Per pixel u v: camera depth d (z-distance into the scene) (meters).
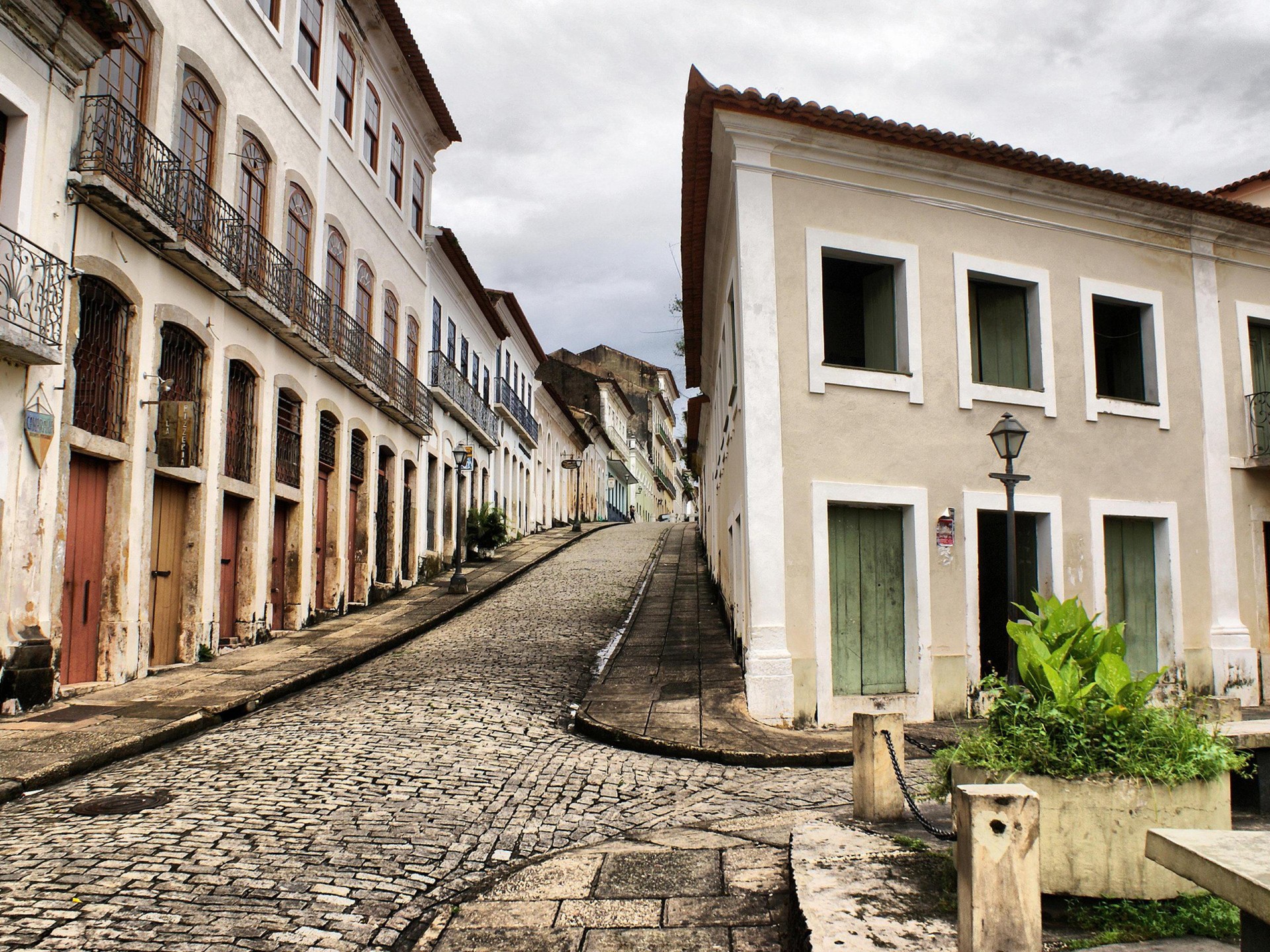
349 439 17.48
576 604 18.36
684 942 3.78
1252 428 12.73
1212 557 12.19
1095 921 3.41
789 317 10.03
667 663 11.93
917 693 9.95
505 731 8.46
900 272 10.68
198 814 5.69
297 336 14.32
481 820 5.80
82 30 9.16
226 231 12.38
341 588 16.89
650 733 8.31
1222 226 12.70
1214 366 12.61
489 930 4.02
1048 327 11.38
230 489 12.73
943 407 10.60
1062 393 11.38
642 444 72.81
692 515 104.25
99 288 9.99
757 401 9.77
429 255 23.17
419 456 22.19
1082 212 11.80
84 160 9.45
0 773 6.48
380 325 19.39
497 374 31.58
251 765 6.99
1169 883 3.47
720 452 15.77
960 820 2.86
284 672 10.86
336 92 17.27
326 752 7.41
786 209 10.15
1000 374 11.34
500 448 31.56
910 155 10.61
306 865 4.85
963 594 10.37
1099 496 11.45
